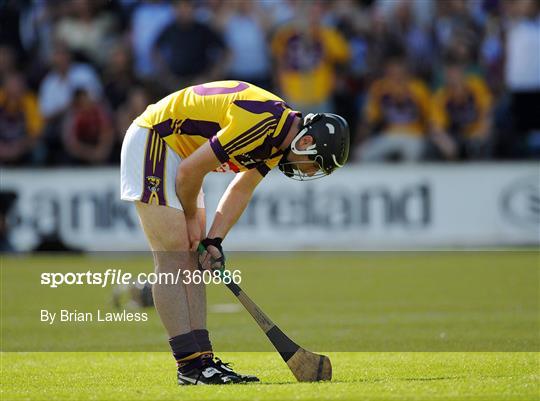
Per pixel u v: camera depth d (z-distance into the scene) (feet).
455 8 200.64
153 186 63.62
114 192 190.08
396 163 194.18
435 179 193.88
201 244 65.00
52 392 58.85
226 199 65.92
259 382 64.18
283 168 65.72
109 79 195.72
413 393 55.52
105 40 199.00
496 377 63.57
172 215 63.67
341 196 193.16
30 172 190.60
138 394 56.75
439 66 198.49
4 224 190.60
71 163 194.59
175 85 194.70
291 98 197.57
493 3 201.67
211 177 188.65
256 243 192.95
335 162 63.57
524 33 200.13
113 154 195.21
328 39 196.85
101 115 194.08
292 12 199.31
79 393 57.93
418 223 193.88
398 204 193.57
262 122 61.67
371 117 197.67
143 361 78.69
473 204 194.29
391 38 198.18
